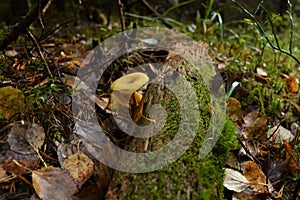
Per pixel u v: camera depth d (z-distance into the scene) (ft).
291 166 2.27
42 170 1.94
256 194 2.10
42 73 2.54
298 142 2.49
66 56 2.87
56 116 2.24
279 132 2.54
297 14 5.74
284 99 2.90
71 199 1.90
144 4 3.42
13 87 2.29
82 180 1.96
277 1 4.50
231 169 2.15
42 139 2.07
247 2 4.44
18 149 2.02
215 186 1.87
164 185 1.78
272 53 3.60
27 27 2.35
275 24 4.59
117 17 4.63
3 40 2.42
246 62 3.17
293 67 3.56
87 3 4.36
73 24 4.07
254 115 2.68
